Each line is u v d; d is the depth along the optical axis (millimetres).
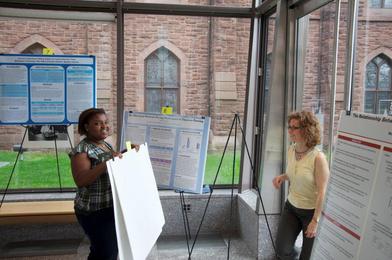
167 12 3664
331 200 1686
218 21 3875
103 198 2047
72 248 3400
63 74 3504
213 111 4070
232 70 3963
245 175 3926
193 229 3809
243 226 3645
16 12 3492
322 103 2688
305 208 2328
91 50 3824
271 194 3193
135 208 1929
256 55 3764
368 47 2119
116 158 1866
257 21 3707
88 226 2070
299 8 2941
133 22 3754
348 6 2229
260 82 3809
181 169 2826
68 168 3838
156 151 2867
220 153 4074
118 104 3697
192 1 3871
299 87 3057
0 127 3727
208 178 4070
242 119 3957
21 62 3428
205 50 3975
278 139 3146
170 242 3596
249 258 3264
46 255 3281
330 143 2512
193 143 2812
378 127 1440
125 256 1777
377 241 1362
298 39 3039
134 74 3865
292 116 2357
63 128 3740
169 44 3914
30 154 3775
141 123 2895
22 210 3324
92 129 2107
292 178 2412
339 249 1579
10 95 3447
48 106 3516
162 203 3717
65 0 3475
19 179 3820
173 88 4035
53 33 3818
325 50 2652
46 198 3658
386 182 1353
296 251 2744
